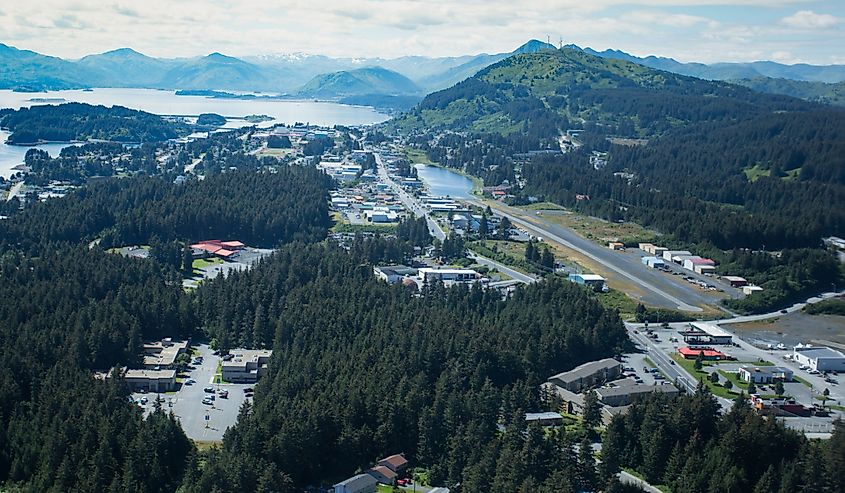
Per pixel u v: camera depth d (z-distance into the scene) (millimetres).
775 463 194000
